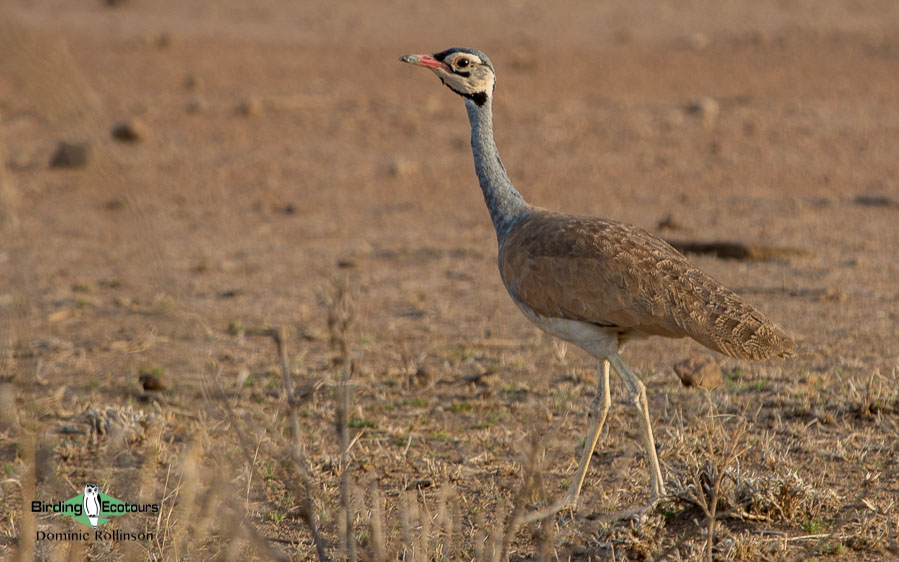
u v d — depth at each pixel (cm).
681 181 3425
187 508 1134
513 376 1755
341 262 2573
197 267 2548
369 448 1455
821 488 1234
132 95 4659
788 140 3947
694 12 6838
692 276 1216
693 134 4084
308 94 4766
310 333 2019
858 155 3694
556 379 1730
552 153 3841
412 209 3206
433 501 1268
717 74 5159
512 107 4544
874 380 1584
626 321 1202
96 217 2966
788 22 6425
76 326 2092
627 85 4962
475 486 1316
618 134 4106
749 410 1527
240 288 2377
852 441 1395
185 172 3609
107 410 1534
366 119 4375
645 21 6575
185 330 1452
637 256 1217
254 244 2811
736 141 3959
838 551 1098
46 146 3738
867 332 1908
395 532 1168
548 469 1351
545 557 1030
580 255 1236
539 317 1290
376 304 2252
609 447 1422
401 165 3647
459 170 3675
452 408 1617
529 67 5312
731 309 1191
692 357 1720
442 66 1454
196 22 6344
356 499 1234
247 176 3588
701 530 1154
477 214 3139
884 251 2541
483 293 2330
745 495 1202
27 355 1102
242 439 1138
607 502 1237
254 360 1858
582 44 5928
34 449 1038
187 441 1405
